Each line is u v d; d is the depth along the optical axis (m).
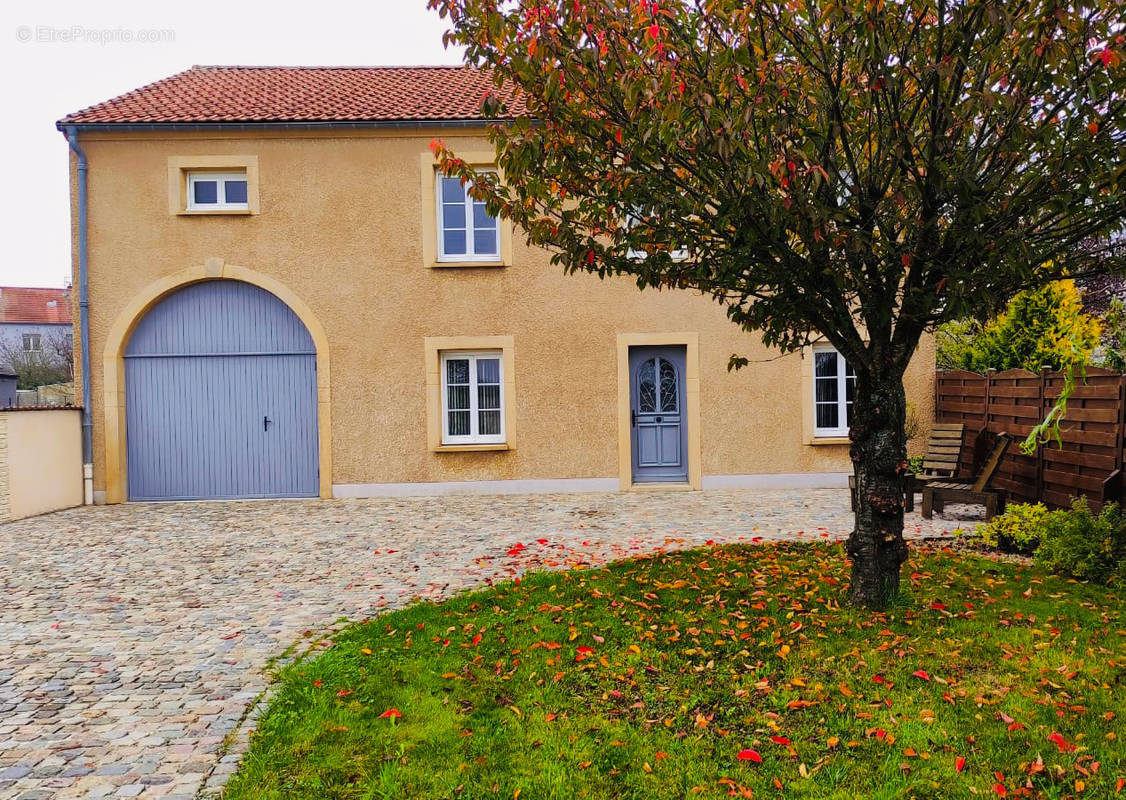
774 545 7.05
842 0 3.72
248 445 11.84
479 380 11.96
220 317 11.80
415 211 11.68
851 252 4.10
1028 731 3.22
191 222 11.59
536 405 11.73
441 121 11.43
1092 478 7.23
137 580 6.68
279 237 11.62
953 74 3.70
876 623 4.55
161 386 11.79
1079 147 3.56
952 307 3.77
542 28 4.00
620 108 4.19
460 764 3.11
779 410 11.69
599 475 11.73
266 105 12.05
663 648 4.35
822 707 3.53
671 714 3.54
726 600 5.14
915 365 11.44
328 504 11.06
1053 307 9.76
